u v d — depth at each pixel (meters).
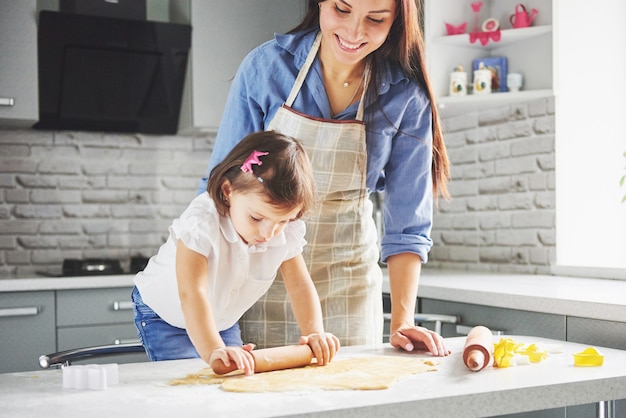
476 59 3.07
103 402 1.17
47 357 1.65
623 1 3.01
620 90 3.01
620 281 2.62
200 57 3.44
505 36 2.97
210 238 1.52
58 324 2.94
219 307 1.67
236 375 1.37
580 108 2.95
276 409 1.10
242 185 1.48
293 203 1.47
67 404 1.16
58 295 2.94
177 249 1.55
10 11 3.15
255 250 1.60
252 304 1.77
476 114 3.32
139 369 1.46
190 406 1.13
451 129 3.48
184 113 3.53
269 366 1.38
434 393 1.20
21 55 3.17
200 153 3.74
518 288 2.40
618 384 1.34
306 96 1.82
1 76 3.14
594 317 1.96
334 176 1.83
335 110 1.85
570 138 2.93
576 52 2.93
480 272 3.20
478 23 3.17
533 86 2.99
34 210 3.47
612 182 2.99
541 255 3.00
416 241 1.87
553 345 1.61
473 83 3.04
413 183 1.89
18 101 3.17
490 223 3.26
